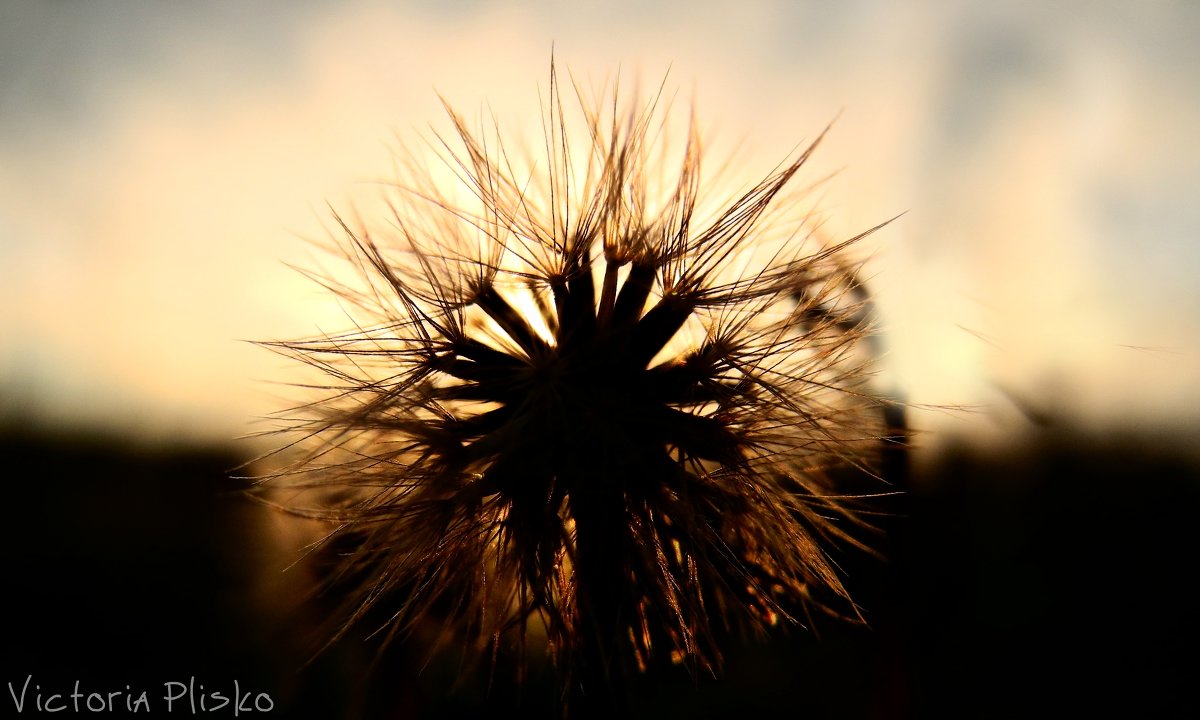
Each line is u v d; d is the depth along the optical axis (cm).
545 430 7
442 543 7
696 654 7
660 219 7
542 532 7
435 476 7
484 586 7
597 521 7
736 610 7
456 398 7
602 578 7
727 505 7
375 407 7
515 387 7
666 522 7
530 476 7
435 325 7
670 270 7
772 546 7
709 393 7
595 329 7
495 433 7
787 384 7
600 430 7
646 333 7
